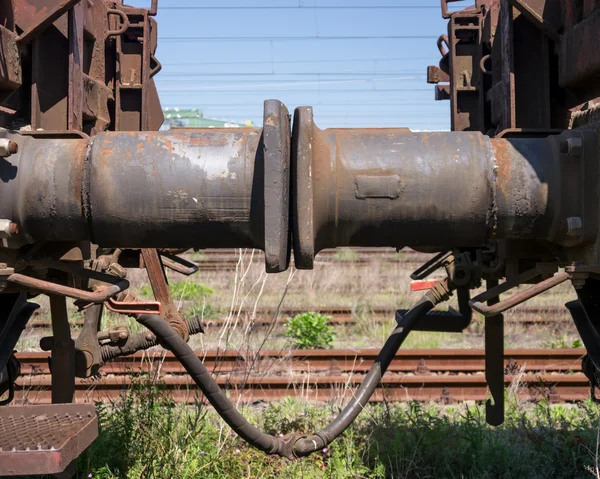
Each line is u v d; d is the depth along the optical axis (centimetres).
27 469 203
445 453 406
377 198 262
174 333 324
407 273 1298
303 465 392
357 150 267
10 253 268
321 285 1166
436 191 263
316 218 263
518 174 269
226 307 961
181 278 1196
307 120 252
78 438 222
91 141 268
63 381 349
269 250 241
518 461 404
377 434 436
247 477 382
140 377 475
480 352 644
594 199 266
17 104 306
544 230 274
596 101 321
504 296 1037
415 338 803
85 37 383
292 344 761
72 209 263
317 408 507
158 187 258
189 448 396
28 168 263
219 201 259
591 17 278
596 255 267
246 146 263
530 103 354
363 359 657
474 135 276
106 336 400
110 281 284
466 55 463
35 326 832
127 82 429
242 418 330
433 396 576
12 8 284
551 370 639
